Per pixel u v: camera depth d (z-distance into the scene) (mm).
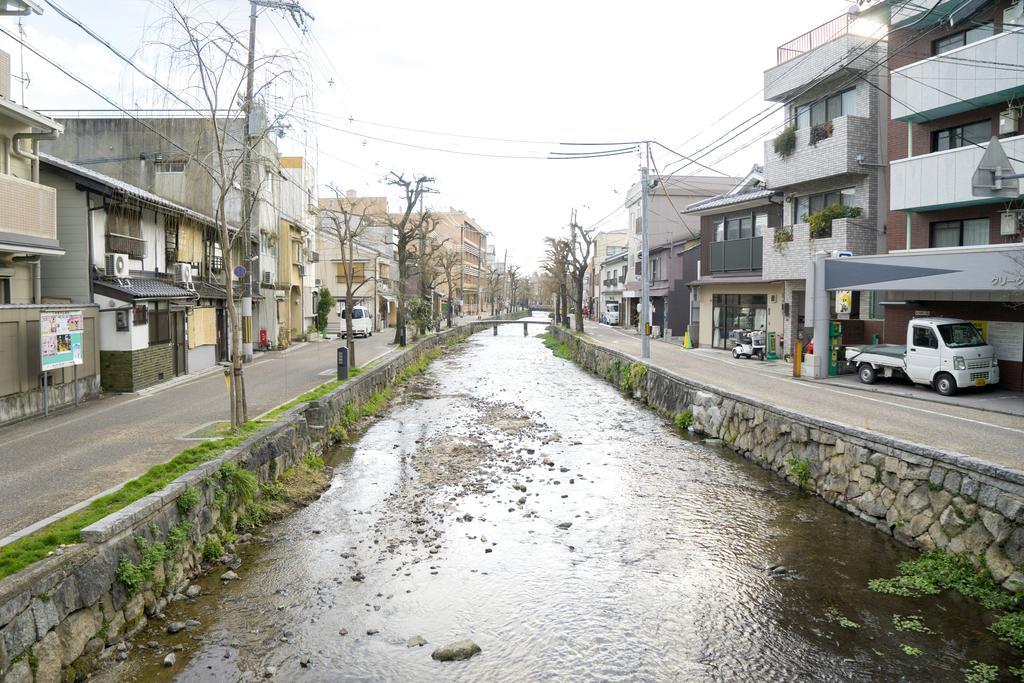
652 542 9867
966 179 16812
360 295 50812
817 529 10336
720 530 10344
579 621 7520
